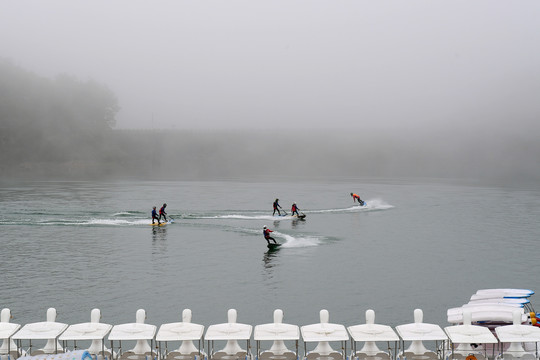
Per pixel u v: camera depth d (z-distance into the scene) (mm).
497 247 57344
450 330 18234
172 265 46250
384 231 68062
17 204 99562
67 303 34125
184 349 19719
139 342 20016
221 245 56281
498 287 39625
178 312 32438
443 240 61594
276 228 69312
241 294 36656
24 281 40031
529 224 76750
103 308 33062
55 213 85000
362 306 34125
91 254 51031
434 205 104750
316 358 19156
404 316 31969
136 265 46094
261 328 18656
